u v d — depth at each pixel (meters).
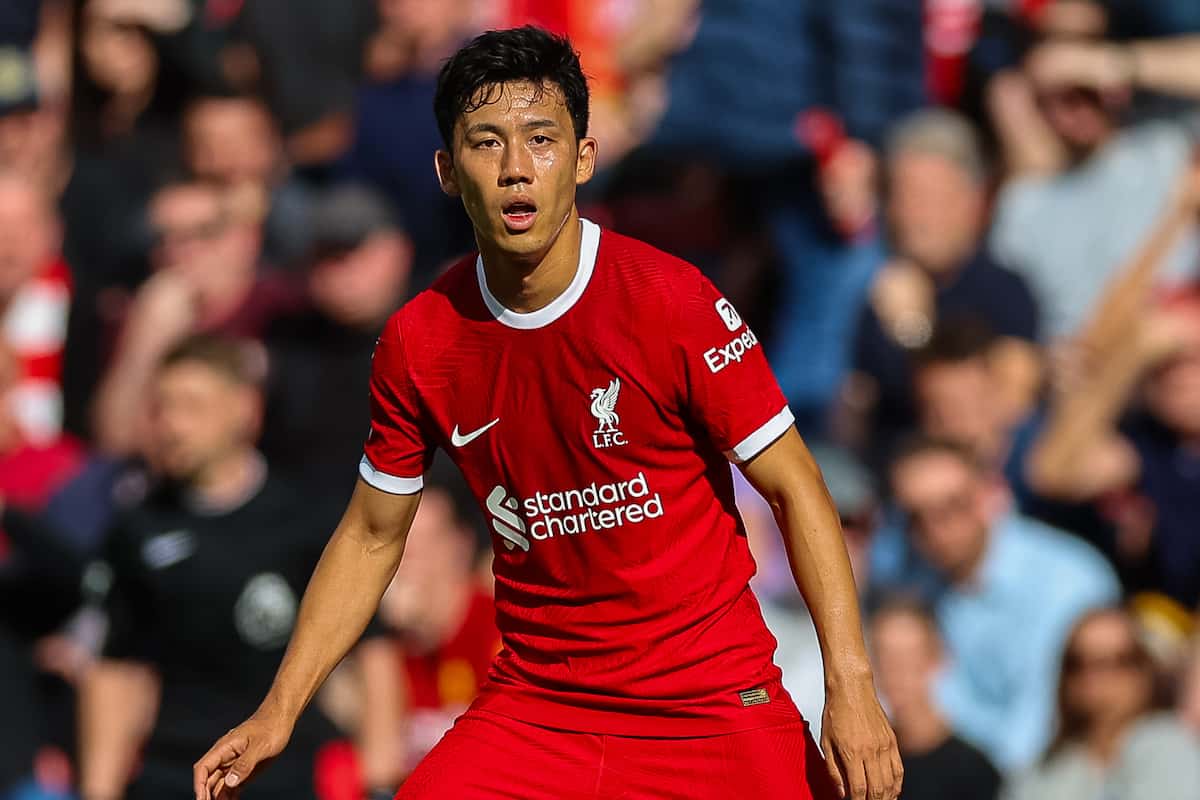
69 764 31.30
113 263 38.25
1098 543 33.44
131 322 36.94
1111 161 36.66
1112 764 28.52
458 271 17.19
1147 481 33.44
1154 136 37.00
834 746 16.39
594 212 38.94
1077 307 36.38
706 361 16.59
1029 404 34.56
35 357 37.62
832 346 36.91
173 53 41.06
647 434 16.75
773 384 16.92
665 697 17.11
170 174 39.56
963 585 30.55
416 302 17.20
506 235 16.22
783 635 29.12
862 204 38.00
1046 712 29.75
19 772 30.31
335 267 34.47
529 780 17.25
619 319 16.61
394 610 30.48
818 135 38.44
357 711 28.86
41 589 30.88
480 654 31.11
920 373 32.62
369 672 28.48
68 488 33.16
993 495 31.66
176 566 27.83
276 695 17.31
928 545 30.47
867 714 16.33
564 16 41.62
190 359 28.08
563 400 16.77
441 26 40.47
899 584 30.27
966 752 27.95
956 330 32.66
